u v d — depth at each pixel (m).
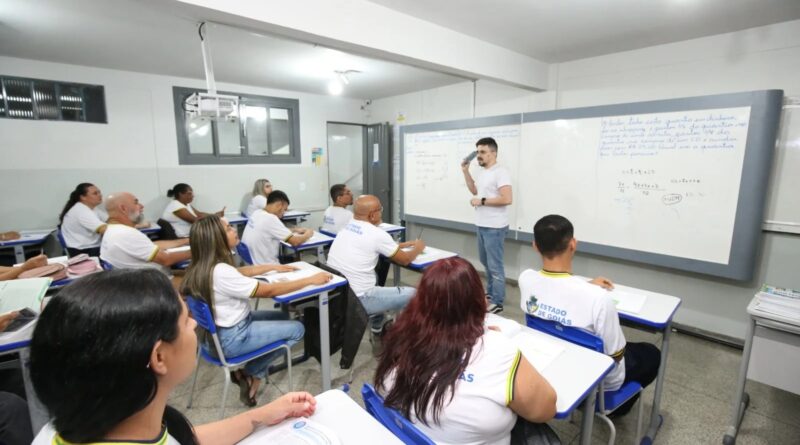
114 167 4.35
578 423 2.06
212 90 2.88
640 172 3.08
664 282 3.20
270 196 3.32
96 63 3.96
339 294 2.28
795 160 2.56
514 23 2.79
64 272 2.20
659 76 3.23
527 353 1.42
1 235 3.62
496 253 3.48
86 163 4.20
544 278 1.60
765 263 2.76
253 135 5.29
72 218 3.54
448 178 4.56
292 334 2.12
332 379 2.49
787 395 2.26
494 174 3.43
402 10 2.59
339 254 2.62
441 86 5.04
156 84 4.49
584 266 3.65
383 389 1.09
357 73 4.28
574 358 1.39
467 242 4.77
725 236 2.74
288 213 5.18
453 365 0.95
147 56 3.67
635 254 3.18
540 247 1.59
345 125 6.17
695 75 3.05
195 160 4.86
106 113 4.24
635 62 3.35
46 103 3.94
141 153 4.50
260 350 2.03
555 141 3.56
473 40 3.09
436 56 2.85
